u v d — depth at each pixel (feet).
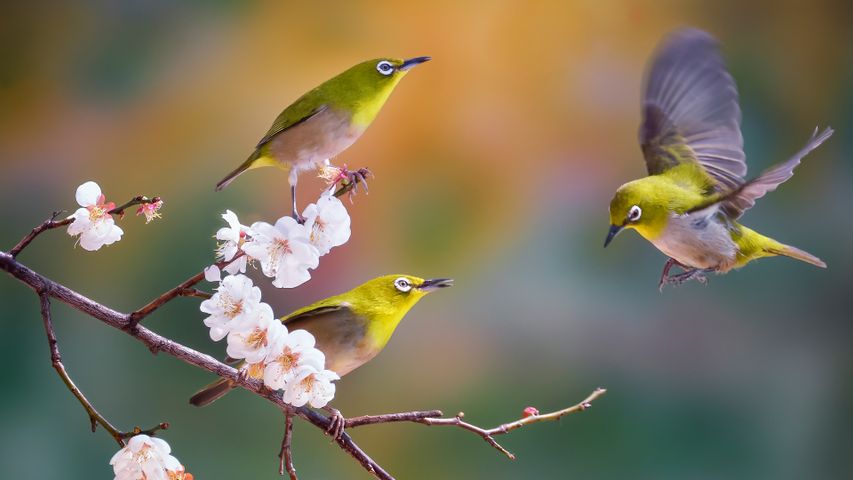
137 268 14.20
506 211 15.43
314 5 15.46
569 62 15.84
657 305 14.92
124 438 12.14
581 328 14.80
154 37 15.33
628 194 12.44
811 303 14.98
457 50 15.74
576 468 14.15
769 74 15.92
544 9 15.80
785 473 14.47
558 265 15.25
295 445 13.82
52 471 13.73
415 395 14.37
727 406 14.49
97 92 15.11
